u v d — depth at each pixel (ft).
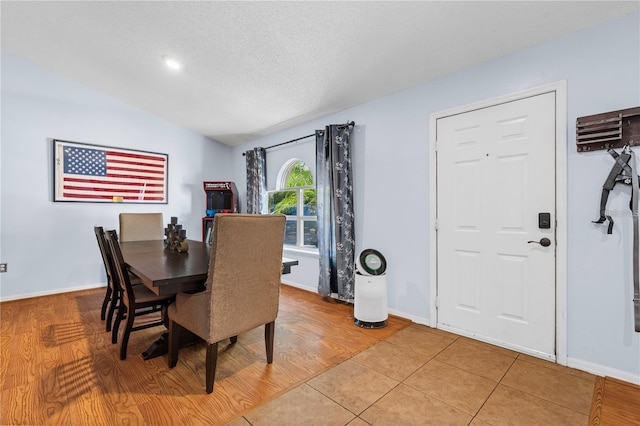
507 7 6.24
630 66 6.08
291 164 15.08
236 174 18.08
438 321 9.11
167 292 5.73
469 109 8.36
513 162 7.62
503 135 7.77
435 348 7.79
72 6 8.57
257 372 6.62
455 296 8.73
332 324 9.46
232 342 8.01
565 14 6.27
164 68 10.85
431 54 7.99
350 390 5.98
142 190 14.76
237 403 5.55
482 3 6.21
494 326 8.00
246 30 8.25
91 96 13.33
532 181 7.34
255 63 9.70
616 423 5.04
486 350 7.66
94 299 11.89
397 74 9.05
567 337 6.87
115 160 13.96
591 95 6.50
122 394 5.76
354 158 11.37
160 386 6.04
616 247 6.26
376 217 10.66
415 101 9.55
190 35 8.84
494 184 7.94
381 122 10.49
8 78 11.54
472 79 8.31
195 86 11.83
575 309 6.77
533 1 6.03
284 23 7.72
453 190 8.72
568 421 5.10
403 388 6.05
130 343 8.00
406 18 6.89
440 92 8.97
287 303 11.64
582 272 6.66
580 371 6.64
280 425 5.01
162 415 5.19
